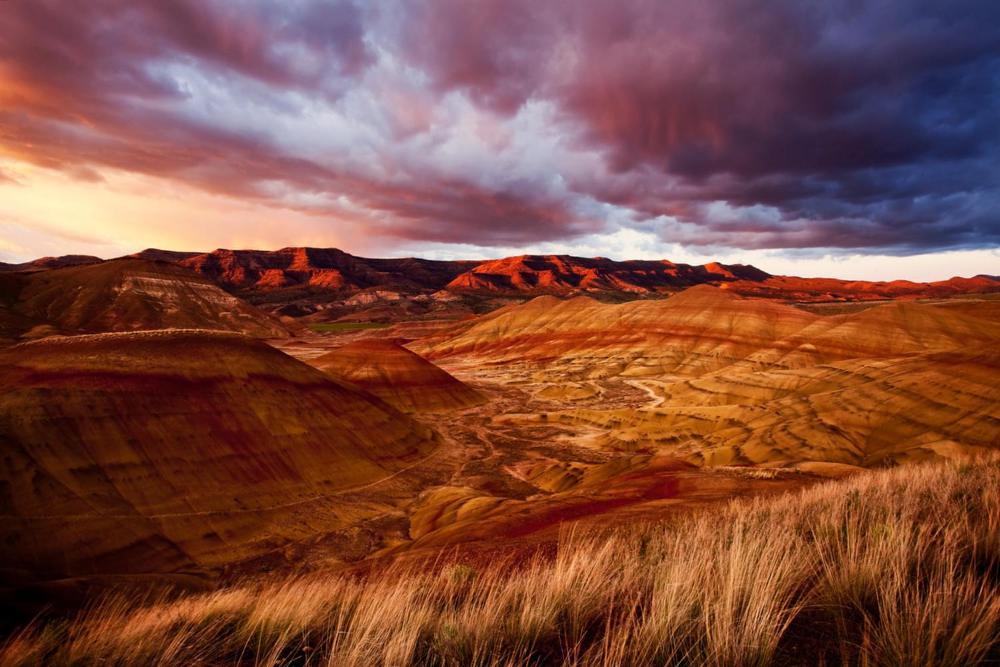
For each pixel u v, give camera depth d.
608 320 168.25
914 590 3.02
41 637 3.55
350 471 44.75
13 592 10.96
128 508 30.61
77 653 3.37
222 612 4.31
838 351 111.12
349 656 2.98
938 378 45.50
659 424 63.88
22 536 25.72
